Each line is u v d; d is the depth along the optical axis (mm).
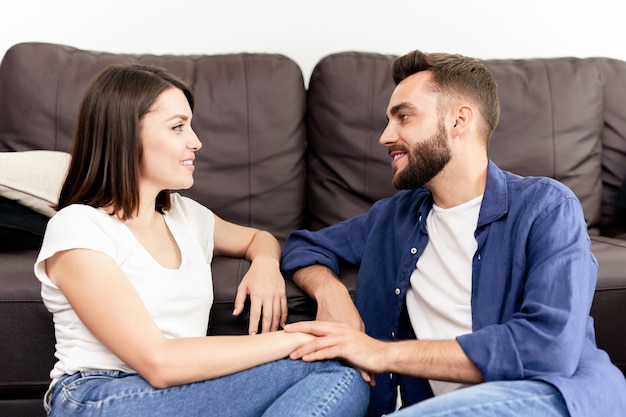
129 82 1411
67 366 1332
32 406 1759
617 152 2416
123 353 1265
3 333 1679
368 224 1785
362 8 2684
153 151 1428
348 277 1753
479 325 1418
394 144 1547
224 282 1698
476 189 1512
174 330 1418
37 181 1877
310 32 2684
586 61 2424
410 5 2691
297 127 2287
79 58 2248
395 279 1642
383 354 1321
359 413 1316
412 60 1562
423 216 1570
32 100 2170
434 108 1490
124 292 1289
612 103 2416
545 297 1296
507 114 2299
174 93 1454
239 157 2229
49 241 1332
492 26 2727
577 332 1263
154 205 1516
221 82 2244
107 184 1417
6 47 2590
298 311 1704
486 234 1456
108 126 1401
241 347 1305
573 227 1367
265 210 2242
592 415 1214
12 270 1714
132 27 2623
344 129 2266
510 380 1261
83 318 1291
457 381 1300
